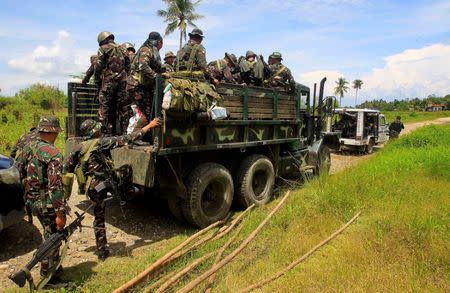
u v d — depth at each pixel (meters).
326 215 5.44
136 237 5.22
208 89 5.12
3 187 4.36
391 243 4.41
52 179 3.57
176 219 5.99
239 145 6.01
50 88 32.19
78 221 3.82
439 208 5.70
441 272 3.88
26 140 4.85
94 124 4.45
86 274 4.04
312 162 8.55
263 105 6.50
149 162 4.63
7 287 3.79
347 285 3.55
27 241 4.89
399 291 3.46
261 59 7.23
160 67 5.12
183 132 5.07
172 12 34.78
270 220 5.43
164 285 3.55
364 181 6.94
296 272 3.90
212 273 3.74
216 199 5.83
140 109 5.15
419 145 13.04
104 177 4.30
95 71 5.68
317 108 8.88
